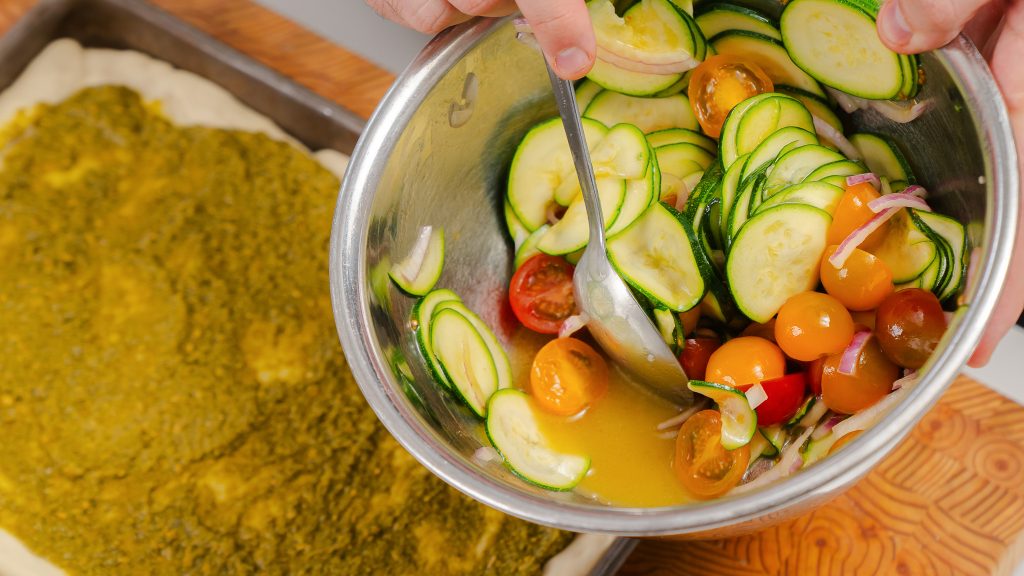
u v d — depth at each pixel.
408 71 0.52
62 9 0.75
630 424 0.55
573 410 0.55
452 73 0.53
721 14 0.55
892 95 0.52
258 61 0.73
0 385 0.69
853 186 0.52
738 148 0.54
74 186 0.74
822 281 0.52
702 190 0.55
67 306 0.71
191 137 0.74
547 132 0.57
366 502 0.63
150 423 0.67
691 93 0.56
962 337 0.45
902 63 0.51
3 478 0.66
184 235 0.72
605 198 0.55
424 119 0.53
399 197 0.53
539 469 0.53
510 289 0.58
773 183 0.53
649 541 0.60
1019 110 0.51
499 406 0.54
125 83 0.76
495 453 0.53
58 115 0.75
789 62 0.55
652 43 0.54
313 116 0.72
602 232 0.52
